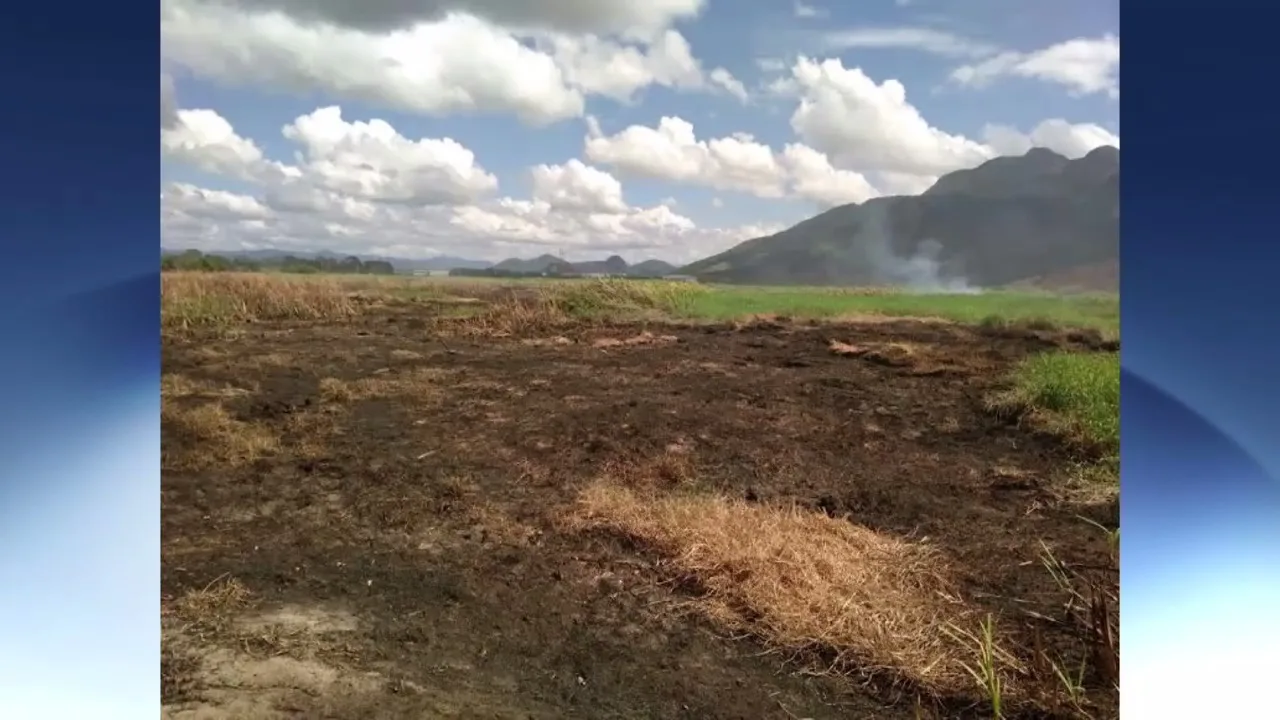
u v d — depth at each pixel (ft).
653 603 10.55
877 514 11.78
